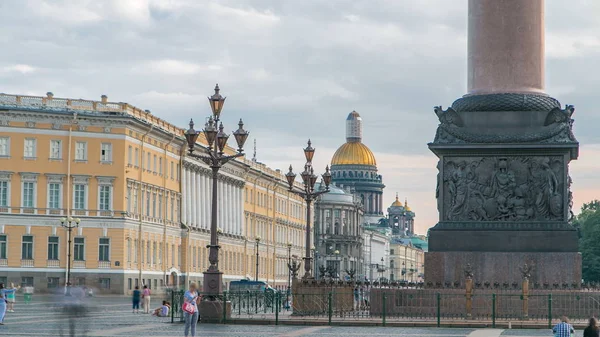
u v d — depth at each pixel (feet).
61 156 425.69
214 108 198.70
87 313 111.24
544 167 186.91
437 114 191.01
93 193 429.79
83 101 433.07
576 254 183.73
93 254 428.15
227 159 195.83
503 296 178.40
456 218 188.96
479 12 189.98
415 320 176.04
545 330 165.27
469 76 191.52
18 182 419.54
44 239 421.18
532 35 189.06
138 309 256.93
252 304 220.23
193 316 145.89
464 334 155.53
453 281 185.88
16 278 415.44
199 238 524.11
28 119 421.18
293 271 205.77
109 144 433.07
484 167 188.55
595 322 117.29
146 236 457.27
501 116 188.03
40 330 163.73
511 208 187.52
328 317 185.57
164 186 481.87
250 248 619.26
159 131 468.34
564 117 187.11
